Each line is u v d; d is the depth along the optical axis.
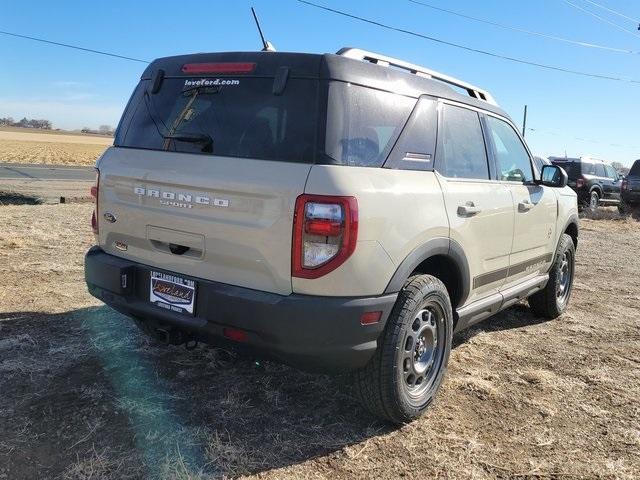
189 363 4.06
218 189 2.97
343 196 2.75
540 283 5.28
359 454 3.05
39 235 8.48
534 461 3.09
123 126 3.68
